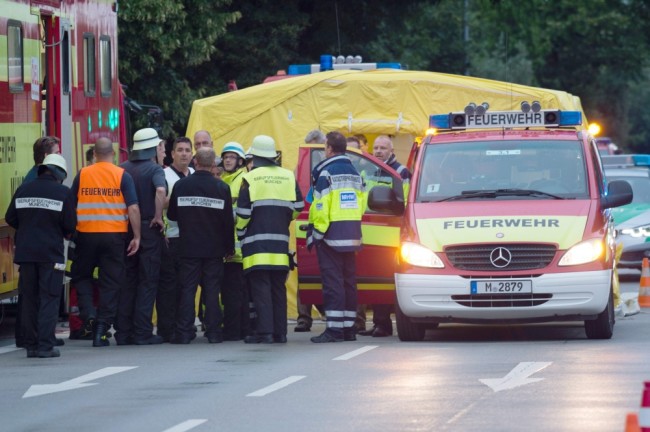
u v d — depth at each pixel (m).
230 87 67.12
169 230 43.34
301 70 65.62
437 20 140.62
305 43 105.38
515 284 38.91
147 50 83.94
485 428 25.34
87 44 49.94
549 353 36.50
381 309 44.12
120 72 83.50
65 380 33.47
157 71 87.88
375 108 54.03
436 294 39.28
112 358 38.06
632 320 48.34
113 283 41.56
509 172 42.09
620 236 67.38
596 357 35.41
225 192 42.00
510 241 39.12
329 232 41.41
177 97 88.25
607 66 172.38
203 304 47.34
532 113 44.28
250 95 54.16
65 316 52.25
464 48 144.88
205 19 86.06
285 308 42.06
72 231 38.78
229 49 98.06
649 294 55.12
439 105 54.12
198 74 97.50
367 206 43.81
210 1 87.25
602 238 39.62
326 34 105.31
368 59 108.31
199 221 41.81
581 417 26.28
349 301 42.25
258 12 98.31
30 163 43.50
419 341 41.28
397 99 54.00
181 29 85.75
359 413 27.25
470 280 39.06
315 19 104.38
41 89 44.84
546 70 175.12
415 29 134.50
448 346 39.19
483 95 54.00
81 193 41.41
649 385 21.16
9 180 41.34
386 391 30.02
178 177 43.97
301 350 39.25
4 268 41.06
